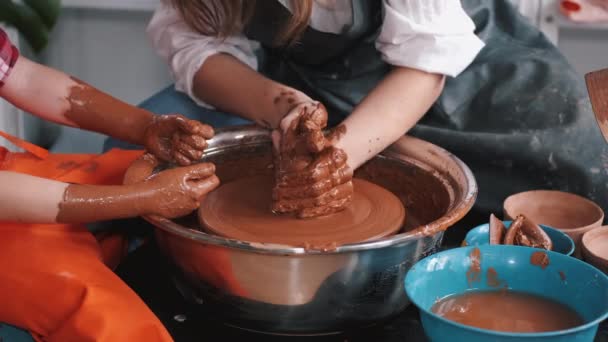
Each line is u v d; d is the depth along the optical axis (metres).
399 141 1.50
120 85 3.07
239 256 1.09
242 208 1.31
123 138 1.44
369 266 1.11
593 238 1.29
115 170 1.47
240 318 1.19
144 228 1.54
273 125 1.56
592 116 1.74
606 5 2.54
